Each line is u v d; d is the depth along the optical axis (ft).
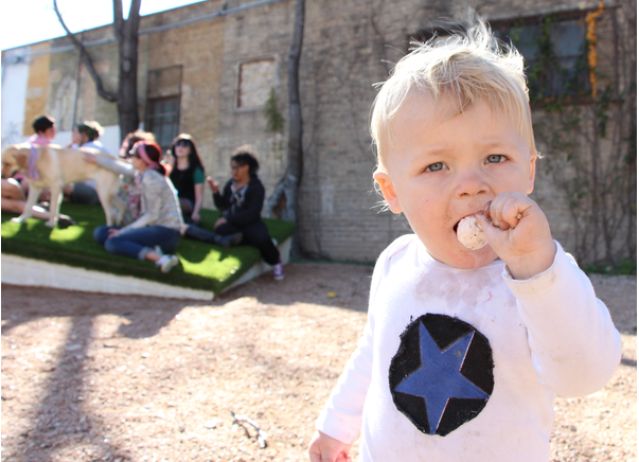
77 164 19.45
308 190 33.40
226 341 12.39
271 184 34.65
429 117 3.16
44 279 17.67
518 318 3.31
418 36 30.73
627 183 26.71
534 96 28.09
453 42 4.08
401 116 3.30
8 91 43.65
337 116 33.01
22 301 15.53
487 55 3.41
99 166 19.53
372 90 32.12
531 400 3.30
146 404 8.90
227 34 36.86
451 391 3.39
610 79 27.07
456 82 3.14
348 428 4.47
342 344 12.27
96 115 40.52
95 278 17.37
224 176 36.27
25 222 19.35
